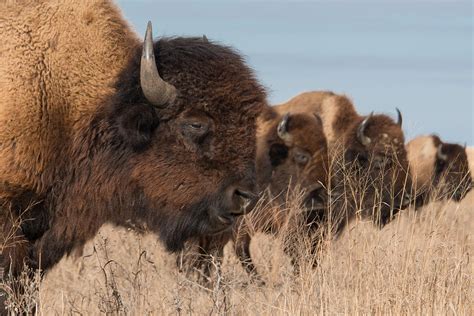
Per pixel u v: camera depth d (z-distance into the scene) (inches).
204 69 935.0
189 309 929.5
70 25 965.8
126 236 1229.7
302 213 1451.8
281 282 1096.8
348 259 1046.4
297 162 1521.9
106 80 970.1
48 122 943.7
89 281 1157.1
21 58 941.8
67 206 960.3
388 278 971.9
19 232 932.0
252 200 940.0
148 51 914.1
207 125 931.3
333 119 1720.0
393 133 1679.4
